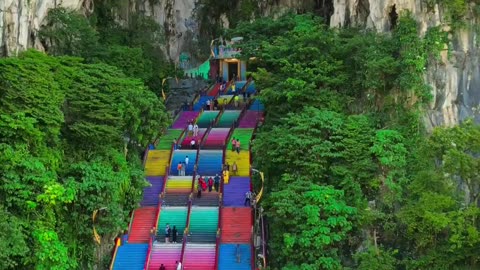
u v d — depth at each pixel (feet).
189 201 127.95
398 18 136.15
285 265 106.42
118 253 116.26
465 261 98.22
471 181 101.76
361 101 134.92
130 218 123.54
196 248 116.16
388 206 113.70
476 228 96.63
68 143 117.08
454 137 104.17
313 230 103.40
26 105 104.94
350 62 139.03
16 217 94.89
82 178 108.68
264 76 140.36
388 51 134.10
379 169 116.98
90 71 123.85
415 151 119.14
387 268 102.99
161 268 109.70
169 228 119.24
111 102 120.57
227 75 221.66
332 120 121.19
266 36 172.14
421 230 99.81
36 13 139.33
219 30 225.15
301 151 116.67
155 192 134.41
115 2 189.88
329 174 118.11
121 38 186.29
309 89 131.34
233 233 120.37
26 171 98.17
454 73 129.08
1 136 100.42
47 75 109.81
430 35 129.90
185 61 224.12
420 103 126.72
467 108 127.85
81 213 108.88
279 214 107.45
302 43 138.92
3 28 125.49
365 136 118.93
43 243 95.50
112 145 123.65
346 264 108.27
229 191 132.87
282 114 137.28
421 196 102.99
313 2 205.46
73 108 116.47
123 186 119.55
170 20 220.43
